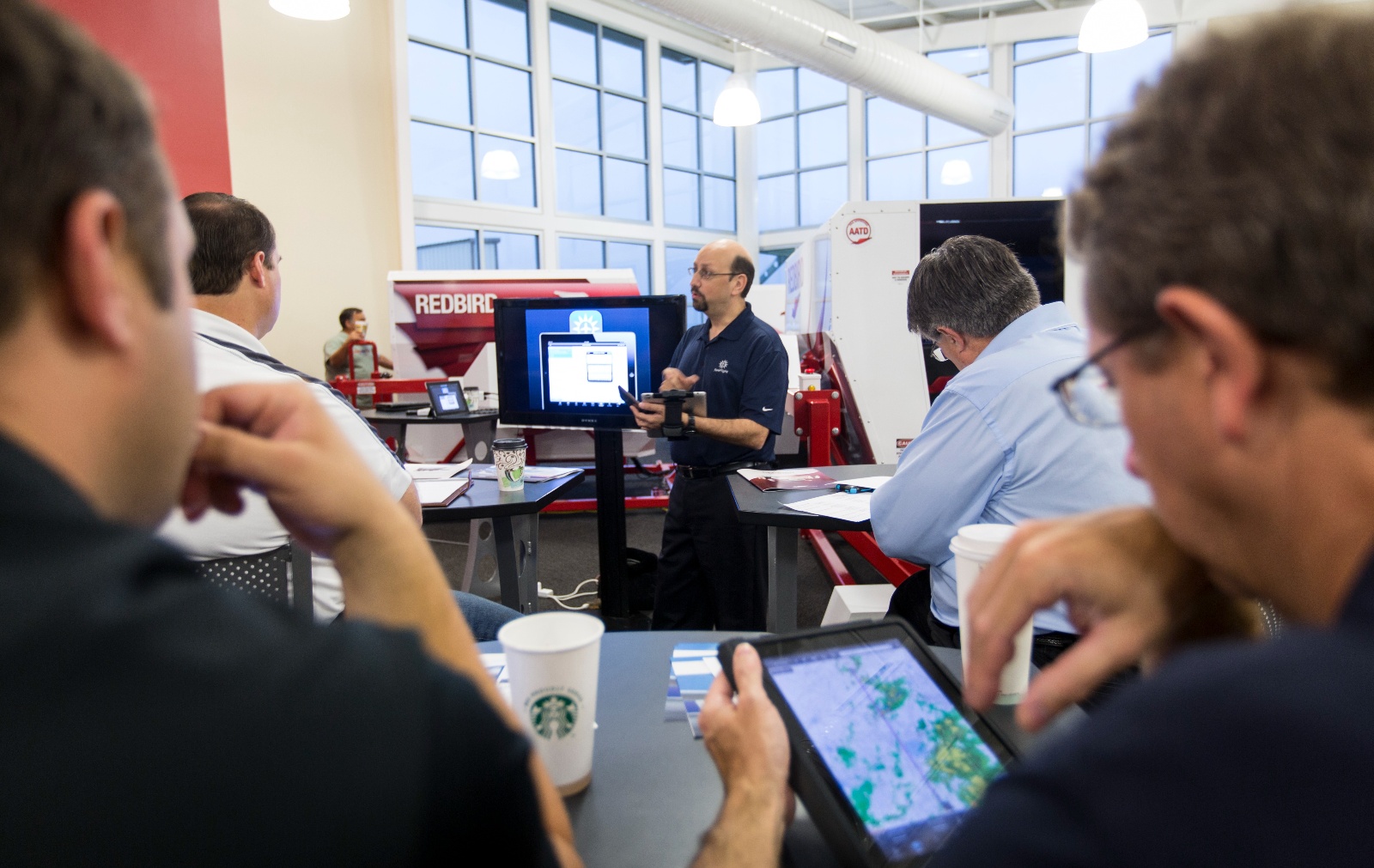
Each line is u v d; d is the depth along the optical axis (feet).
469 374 15.83
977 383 4.68
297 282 20.53
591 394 9.05
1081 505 4.50
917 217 11.85
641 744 2.52
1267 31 1.02
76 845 0.79
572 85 27.68
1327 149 0.90
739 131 33.22
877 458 12.23
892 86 22.00
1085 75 26.40
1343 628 0.88
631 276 15.70
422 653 1.00
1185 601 1.65
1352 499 0.98
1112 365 1.22
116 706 0.81
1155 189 1.05
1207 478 1.12
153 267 1.02
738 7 17.80
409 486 4.93
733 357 8.98
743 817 1.73
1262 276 0.93
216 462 1.51
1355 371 0.93
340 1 13.30
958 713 2.21
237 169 19.36
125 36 15.94
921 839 1.84
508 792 0.99
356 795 0.87
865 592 7.63
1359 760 0.76
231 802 0.83
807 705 2.12
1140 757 0.84
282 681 0.88
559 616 2.32
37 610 0.80
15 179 0.85
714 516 8.65
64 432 0.94
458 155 24.79
